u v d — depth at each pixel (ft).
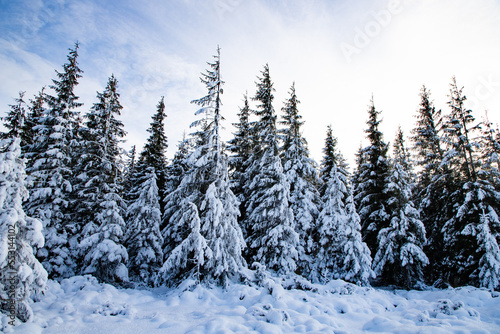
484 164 59.62
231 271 47.62
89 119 66.54
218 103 51.85
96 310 30.55
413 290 54.49
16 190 27.17
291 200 59.77
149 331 24.89
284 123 70.74
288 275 51.49
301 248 59.36
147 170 68.28
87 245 47.42
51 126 57.72
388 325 27.58
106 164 58.65
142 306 35.53
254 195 63.62
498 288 48.06
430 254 65.21
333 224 59.72
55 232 50.34
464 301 40.50
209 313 31.68
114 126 63.46
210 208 46.62
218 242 44.78
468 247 54.24
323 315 29.99
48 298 33.55
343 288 45.03
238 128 79.71
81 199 58.80
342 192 65.10
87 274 46.39
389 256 56.44
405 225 56.80
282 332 25.16
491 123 64.80
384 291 52.85
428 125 73.00
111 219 51.55
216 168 49.65
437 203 65.05
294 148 66.74
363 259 55.06
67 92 59.77
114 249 47.88
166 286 49.49
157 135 74.02
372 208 67.21
